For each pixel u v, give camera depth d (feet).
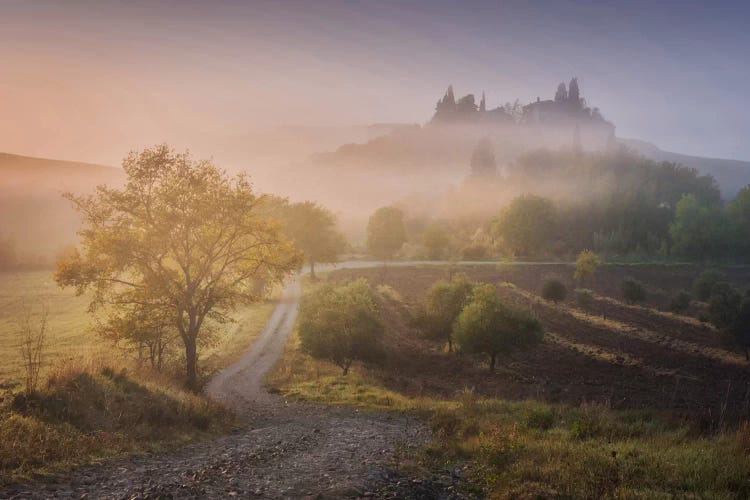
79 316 209.67
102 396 48.93
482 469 36.11
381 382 123.54
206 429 54.08
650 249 449.48
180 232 88.63
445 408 73.82
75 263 83.71
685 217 435.94
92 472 31.68
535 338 148.25
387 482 31.96
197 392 85.30
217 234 92.48
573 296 275.80
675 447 39.09
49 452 33.73
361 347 129.59
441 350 178.29
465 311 150.82
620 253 444.55
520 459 36.32
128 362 75.15
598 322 216.54
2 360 118.52
